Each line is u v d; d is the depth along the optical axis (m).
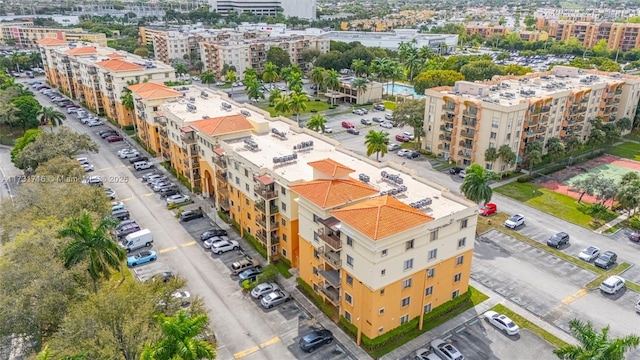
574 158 111.69
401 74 177.12
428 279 55.41
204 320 41.19
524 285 64.69
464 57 198.88
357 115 151.75
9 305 45.91
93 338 42.72
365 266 50.06
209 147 83.69
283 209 65.69
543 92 111.94
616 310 59.81
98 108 143.62
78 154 112.06
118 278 64.88
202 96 111.94
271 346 53.66
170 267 68.50
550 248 74.19
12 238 60.88
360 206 53.09
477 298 61.78
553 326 56.81
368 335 52.88
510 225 79.94
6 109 119.25
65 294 49.72
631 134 133.62
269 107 157.62
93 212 65.06
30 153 89.06
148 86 113.12
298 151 77.44
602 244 75.62
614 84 123.19
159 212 84.94
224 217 82.00
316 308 60.06
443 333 55.47
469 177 77.62
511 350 52.97
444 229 54.81
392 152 118.00
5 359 48.97
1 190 92.94
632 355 52.56
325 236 54.59
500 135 99.62
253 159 72.69
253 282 64.56
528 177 100.38
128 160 109.62
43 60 184.88
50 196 67.81
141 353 39.97
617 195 81.25
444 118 110.19
